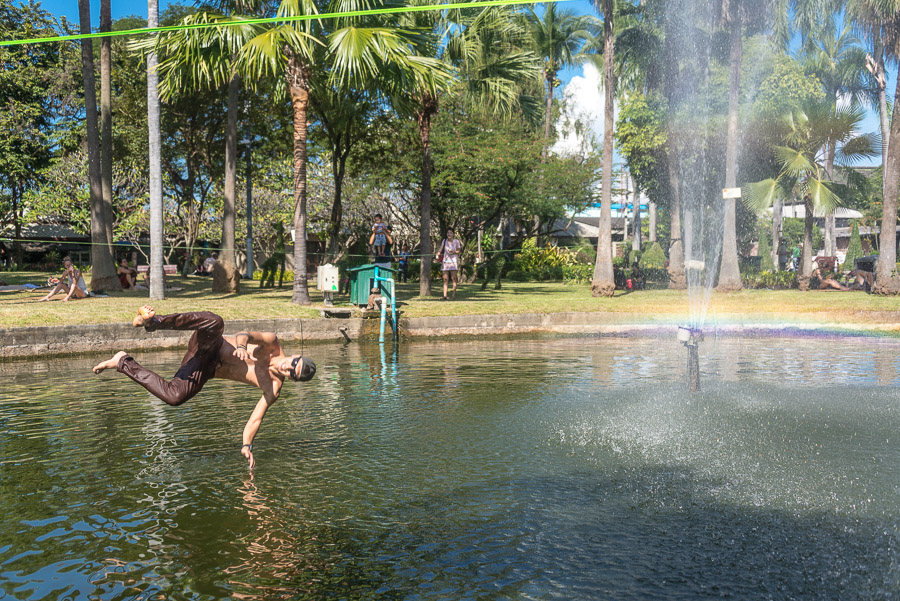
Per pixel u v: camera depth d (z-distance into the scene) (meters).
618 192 32.34
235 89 18.64
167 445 5.96
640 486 4.83
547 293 21.75
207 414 7.23
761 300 19.00
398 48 14.07
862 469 5.17
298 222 15.86
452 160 24.70
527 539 3.94
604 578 3.46
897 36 19.92
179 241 34.00
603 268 20.28
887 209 20.02
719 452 5.66
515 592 3.32
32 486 4.86
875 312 15.88
